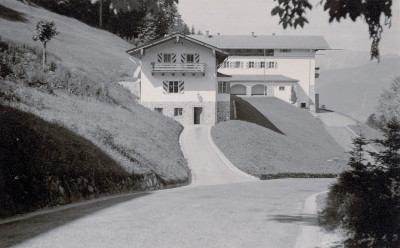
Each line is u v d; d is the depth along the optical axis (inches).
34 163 603.5
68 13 4037.9
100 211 539.8
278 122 2504.9
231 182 1238.9
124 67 2780.5
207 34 3565.5
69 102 1249.4
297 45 3405.5
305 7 270.1
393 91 3191.4
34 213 528.7
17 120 744.3
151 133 1449.3
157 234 401.4
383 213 352.5
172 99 2095.2
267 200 668.1
